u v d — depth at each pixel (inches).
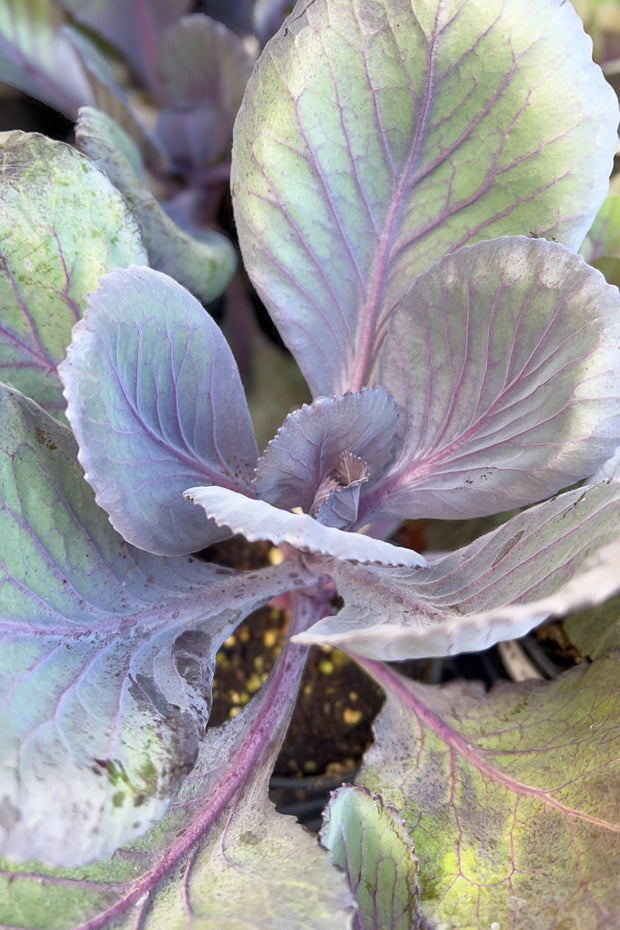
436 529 18.6
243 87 19.5
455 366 14.2
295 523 11.4
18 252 13.6
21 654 11.9
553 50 13.0
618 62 19.2
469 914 12.5
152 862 12.6
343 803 12.3
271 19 19.5
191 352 13.6
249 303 21.4
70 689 12.0
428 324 14.1
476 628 10.4
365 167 14.1
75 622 12.7
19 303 13.9
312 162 13.9
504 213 14.0
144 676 12.9
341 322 15.2
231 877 12.1
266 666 18.5
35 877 11.9
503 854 12.9
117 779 11.3
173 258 16.3
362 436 14.0
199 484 14.2
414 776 14.0
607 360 12.7
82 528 13.2
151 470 13.2
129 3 20.6
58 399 14.5
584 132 13.4
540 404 13.3
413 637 10.6
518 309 13.2
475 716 14.4
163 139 20.9
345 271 14.8
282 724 14.6
